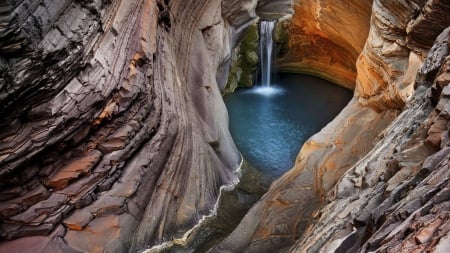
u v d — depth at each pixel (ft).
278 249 29.09
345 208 23.07
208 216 35.94
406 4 37.68
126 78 30.37
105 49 28.55
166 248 31.63
